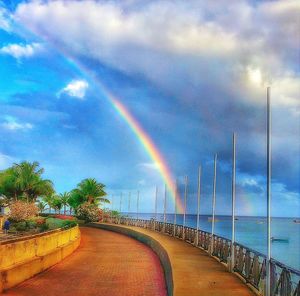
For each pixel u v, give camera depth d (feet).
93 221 260.83
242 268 52.65
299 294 31.63
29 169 245.65
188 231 113.19
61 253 78.28
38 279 57.26
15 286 51.08
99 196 300.61
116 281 58.90
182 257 71.36
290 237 399.85
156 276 64.54
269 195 42.55
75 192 301.43
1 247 48.75
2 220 160.86
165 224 154.71
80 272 65.57
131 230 159.74
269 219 41.60
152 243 111.04
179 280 49.49
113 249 105.91
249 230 542.57
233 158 64.39
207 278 51.16
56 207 403.13
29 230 150.00
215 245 75.56
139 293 51.49
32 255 60.44
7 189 244.42
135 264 77.82
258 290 43.80
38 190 248.11
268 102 44.57
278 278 37.73
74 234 105.81
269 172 43.09
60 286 53.42
